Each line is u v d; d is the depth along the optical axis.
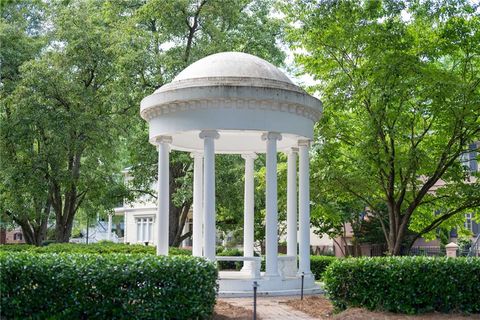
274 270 21.59
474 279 16.45
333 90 25.06
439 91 22.55
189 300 14.50
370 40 23.95
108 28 36.78
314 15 24.52
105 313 14.00
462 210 26.62
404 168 25.41
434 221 26.55
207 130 20.72
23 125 31.33
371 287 16.52
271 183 21.36
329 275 17.30
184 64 33.44
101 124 32.31
